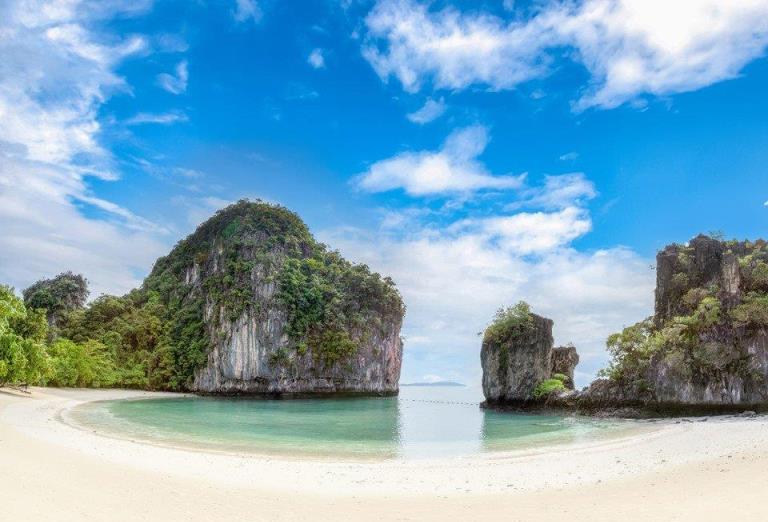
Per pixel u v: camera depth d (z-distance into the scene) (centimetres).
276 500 1566
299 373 9969
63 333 10575
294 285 10406
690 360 4816
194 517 1302
